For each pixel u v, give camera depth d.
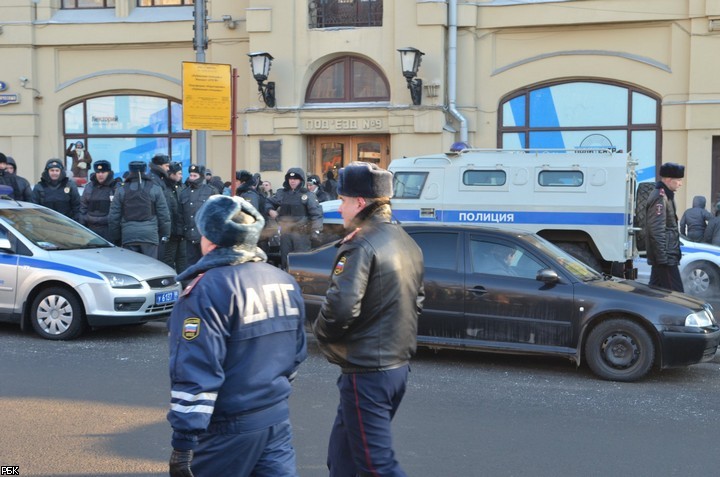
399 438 5.66
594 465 5.17
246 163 17.95
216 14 18.44
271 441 3.31
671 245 8.92
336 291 3.63
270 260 13.01
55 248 9.17
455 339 7.95
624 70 16.66
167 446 5.37
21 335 9.12
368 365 3.72
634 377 7.48
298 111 17.42
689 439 5.76
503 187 11.73
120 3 18.97
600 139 17.00
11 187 11.16
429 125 16.69
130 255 9.56
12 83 19.17
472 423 6.06
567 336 7.62
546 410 6.47
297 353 3.49
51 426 5.75
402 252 3.81
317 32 17.48
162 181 12.16
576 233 11.51
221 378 3.10
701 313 7.59
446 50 17.17
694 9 15.94
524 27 17.09
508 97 17.44
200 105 11.51
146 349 8.49
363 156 17.91
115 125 19.42
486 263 7.99
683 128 16.28
